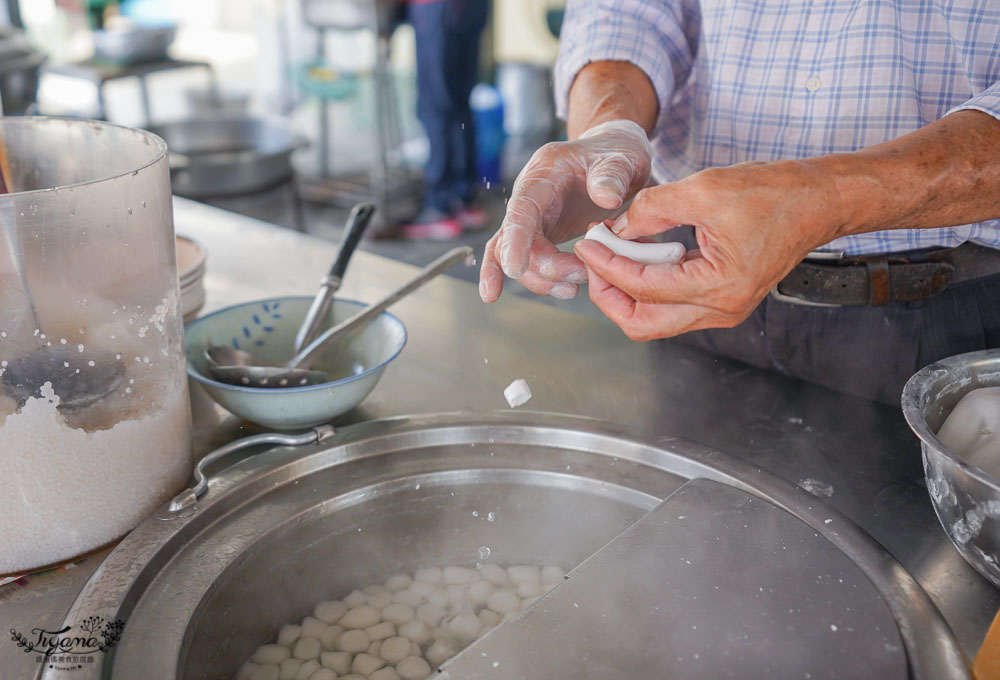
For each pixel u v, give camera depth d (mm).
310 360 914
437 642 771
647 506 779
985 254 926
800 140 963
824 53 917
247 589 715
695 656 587
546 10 4918
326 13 3787
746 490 758
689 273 648
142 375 691
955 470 600
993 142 683
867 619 611
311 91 4113
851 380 984
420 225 3758
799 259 663
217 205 2680
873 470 812
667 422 902
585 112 978
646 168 837
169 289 714
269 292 1226
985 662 564
